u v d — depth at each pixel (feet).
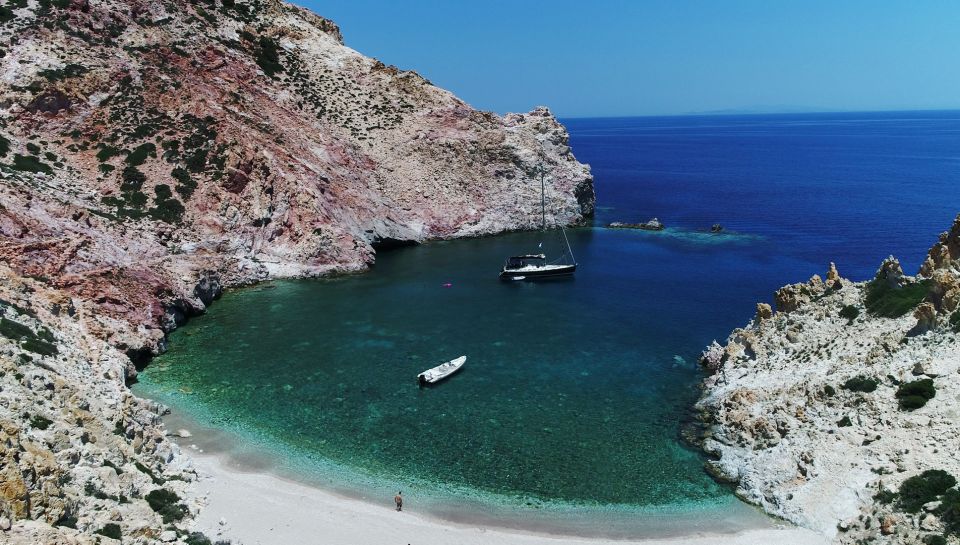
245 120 269.85
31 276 152.15
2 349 96.63
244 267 228.63
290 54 356.18
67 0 266.16
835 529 92.63
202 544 78.59
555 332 181.57
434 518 96.63
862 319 132.36
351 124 341.41
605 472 110.63
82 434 85.61
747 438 115.65
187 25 305.94
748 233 326.24
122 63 259.19
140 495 84.69
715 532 95.14
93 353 128.26
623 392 142.00
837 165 651.66
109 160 230.89
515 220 344.69
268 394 137.39
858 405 110.01
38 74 236.63
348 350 164.96
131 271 175.94
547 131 377.91
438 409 132.57
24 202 173.88
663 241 311.88
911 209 380.99
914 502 87.35
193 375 146.10
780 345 140.46
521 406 134.62
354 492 102.83
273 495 99.96
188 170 239.91
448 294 221.46
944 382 104.63
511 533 93.86
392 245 300.61
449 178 341.00
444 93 376.48
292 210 249.96
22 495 62.80
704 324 188.44
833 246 291.58
